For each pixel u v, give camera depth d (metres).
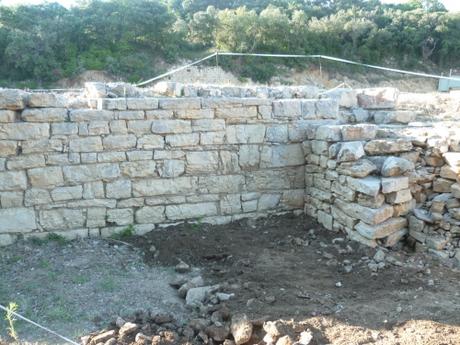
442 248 5.71
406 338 3.81
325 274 5.29
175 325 4.23
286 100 7.07
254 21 34.16
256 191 7.05
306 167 7.23
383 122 8.38
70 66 26.05
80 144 6.06
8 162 5.80
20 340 3.95
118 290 4.92
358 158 6.02
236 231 6.66
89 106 6.27
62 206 6.11
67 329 4.15
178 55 30.28
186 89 6.99
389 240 5.85
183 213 6.68
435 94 11.01
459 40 38.91
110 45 28.94
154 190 6.48
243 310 4.34
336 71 34.62
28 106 5.86
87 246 5.98
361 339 3.82
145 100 6.26
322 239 6.36
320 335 3.91
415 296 4.66
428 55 39.31
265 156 7.02
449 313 4.26
